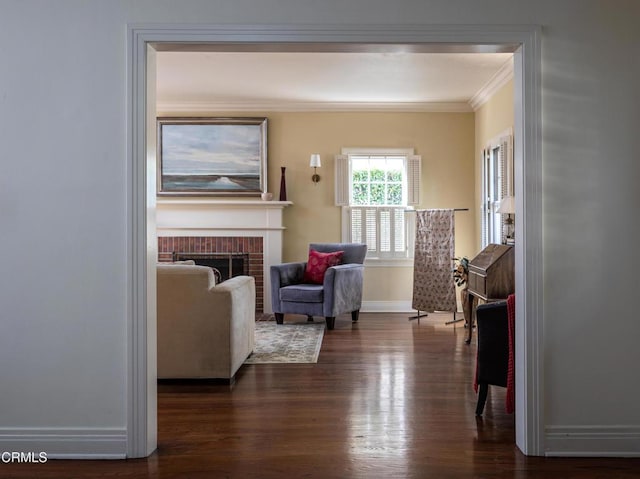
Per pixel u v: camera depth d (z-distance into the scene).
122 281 2.89
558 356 2.91
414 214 7.60
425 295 7.02
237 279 4.78
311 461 2.84
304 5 2.90
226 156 7.58
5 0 2.89
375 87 6.65
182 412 3.60
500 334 3.42
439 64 5.68
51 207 2.90
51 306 2.91
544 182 2.90
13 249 2.91
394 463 2.81
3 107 2.90
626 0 2.89
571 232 2.90
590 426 2.91
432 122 7.60
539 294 2.89
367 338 5.92
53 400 2.92
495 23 2.89
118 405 2.91
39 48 2.89
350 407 3.69
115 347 2.90
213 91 6.88
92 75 2.89
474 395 3.95
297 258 7.67
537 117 2.88
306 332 6.25
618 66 2.89
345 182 7.57
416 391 4.04
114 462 2.84
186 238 7.55
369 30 2.89
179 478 2.65
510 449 2.99
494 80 6.26
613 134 2.90
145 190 2.88
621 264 2.91
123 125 2.88
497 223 6.43
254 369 4.69
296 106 7.57
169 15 2.89
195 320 4.21
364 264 7.67
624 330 2.91
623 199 2.90
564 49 2.89
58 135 2.90
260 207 7.48
